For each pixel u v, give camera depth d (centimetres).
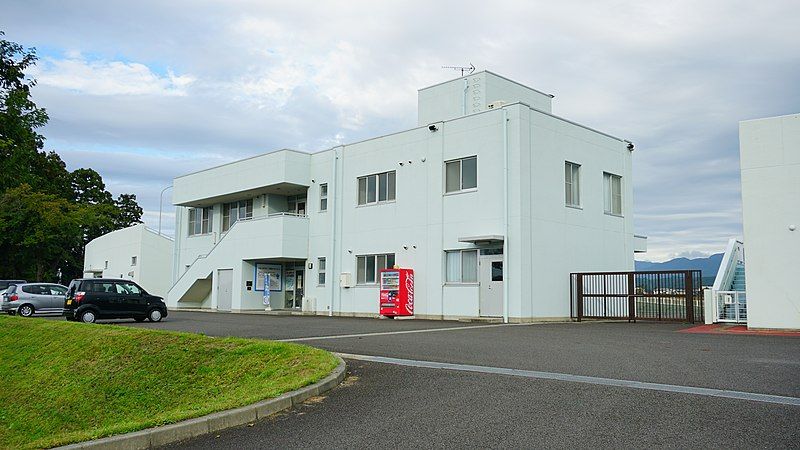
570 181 2397
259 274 3097
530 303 2127
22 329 1872
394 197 2553
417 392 831
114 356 1400
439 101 2752
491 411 720
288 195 3222
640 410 702
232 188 3206
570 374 926
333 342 1382
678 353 1150
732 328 1692
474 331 1684
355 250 2681
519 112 2166
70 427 1168
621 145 2669
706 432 616
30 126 2905
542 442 603
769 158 1573
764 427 629
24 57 2895
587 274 2216
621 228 2616
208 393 1068
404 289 2386
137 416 1100
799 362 1020
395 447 609
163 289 4025
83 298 2084
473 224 2255
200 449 644
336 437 654
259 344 1204
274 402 770
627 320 2145
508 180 2167
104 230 6050
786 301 1541
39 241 4534
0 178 2859
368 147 2678
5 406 1373
